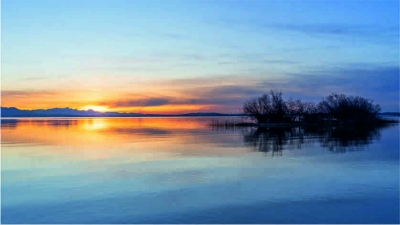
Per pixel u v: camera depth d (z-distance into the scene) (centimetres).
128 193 2022
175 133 6519
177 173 2547
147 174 2520
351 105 10006
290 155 3362
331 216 1617
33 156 3425
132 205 1800
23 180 2358
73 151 3791
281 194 1975
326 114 9875
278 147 4009
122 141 4919
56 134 6431
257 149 3838
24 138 5512
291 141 4688
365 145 4147
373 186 2119
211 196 1950
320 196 1927
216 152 3612
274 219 1588
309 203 1806
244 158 3194
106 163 2992
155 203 1830
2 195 2000
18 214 1692
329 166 2750
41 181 2325
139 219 1608
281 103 9712
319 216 1619
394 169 2603
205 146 4172
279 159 3120
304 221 1562
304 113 9781
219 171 2605
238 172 2559
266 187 2128
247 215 1639
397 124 9288
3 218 1644
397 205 1761
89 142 4803
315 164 2845
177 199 1898
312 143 4406
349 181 2248
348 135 5631
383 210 1689
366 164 2819
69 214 1683
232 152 3603
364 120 9962
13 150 3900
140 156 3375
